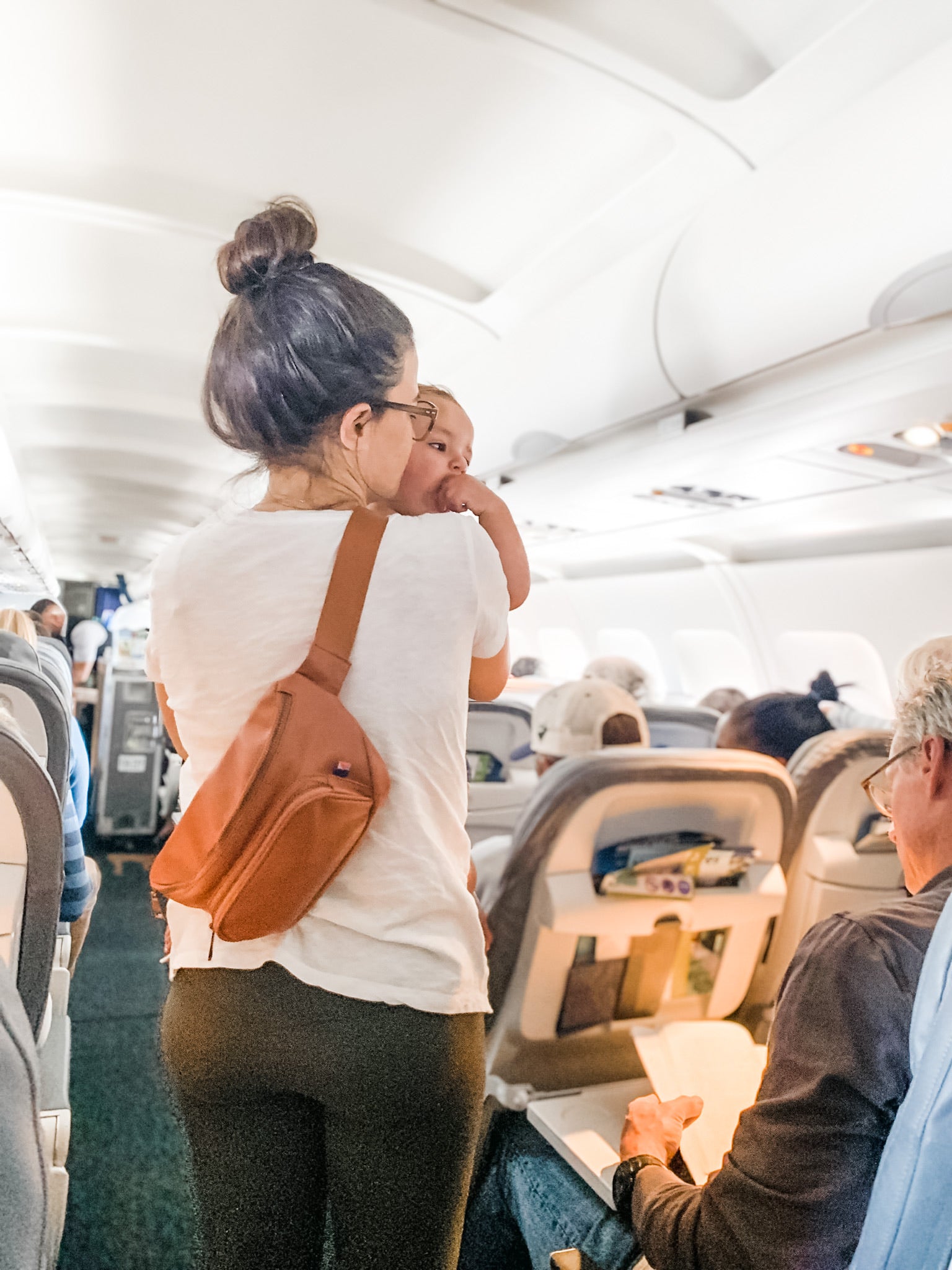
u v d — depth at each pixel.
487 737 3.59
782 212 1.90
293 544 0.90
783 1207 0.92
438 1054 0.84
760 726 2.41
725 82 1.62
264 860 0.79
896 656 4.56
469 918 0.90
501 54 1.65
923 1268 0.68
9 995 0.57
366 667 0.88
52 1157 1.60
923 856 1.05
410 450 1.01
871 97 1.55
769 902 1.91
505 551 1.07
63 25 1.64
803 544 4.71
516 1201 1.63
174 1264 2.03
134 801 6.28
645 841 1.84
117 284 2.72
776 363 2.40
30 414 4.16
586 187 2.05
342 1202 0.86
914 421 2.45
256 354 0.93
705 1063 1.47
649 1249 1.09
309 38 1.64
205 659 0.90
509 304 2.60
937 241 1.75
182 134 1.95
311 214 0.95
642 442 3.08
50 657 2.83
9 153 2.02
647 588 6.14
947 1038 0.71
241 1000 0.85
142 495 6.46
